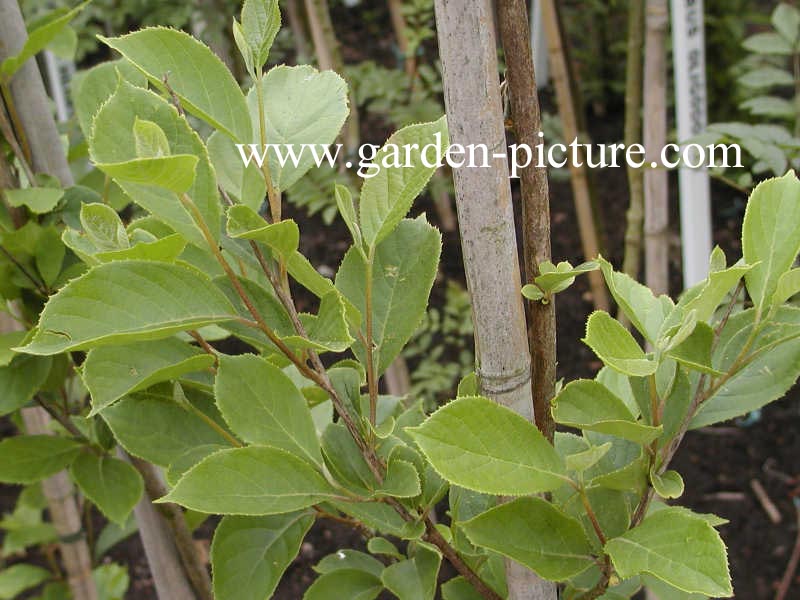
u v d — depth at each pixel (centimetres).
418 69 374
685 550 87
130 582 339
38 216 156
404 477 100
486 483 88
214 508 91
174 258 94
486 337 96
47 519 350
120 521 144
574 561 100
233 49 356
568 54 331
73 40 187
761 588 300
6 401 141
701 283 111
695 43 256
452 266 411
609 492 111
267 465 95
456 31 84
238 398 98
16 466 147
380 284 111
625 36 456
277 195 94
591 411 101
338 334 93
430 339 380
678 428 102
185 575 160
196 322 91
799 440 347
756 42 287
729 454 347
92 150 89
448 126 89
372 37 522
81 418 165
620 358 93
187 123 91
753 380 108
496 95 87
